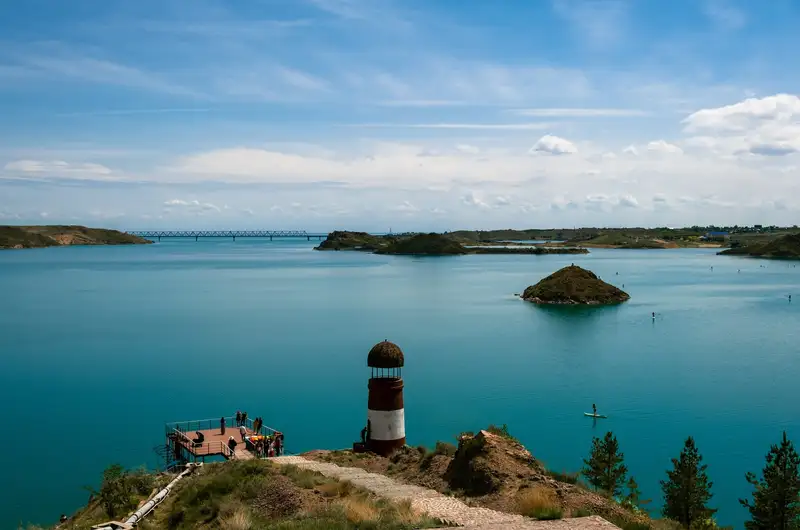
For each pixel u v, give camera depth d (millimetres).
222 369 85125
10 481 46375
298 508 21328
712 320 132875
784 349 101000
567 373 84125
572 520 17422
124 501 30875
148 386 75688
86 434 57500
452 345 104562
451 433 58719
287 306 154250
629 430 60219
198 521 22547
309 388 74812
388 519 18078
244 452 45469
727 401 70312
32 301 161500
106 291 186875
